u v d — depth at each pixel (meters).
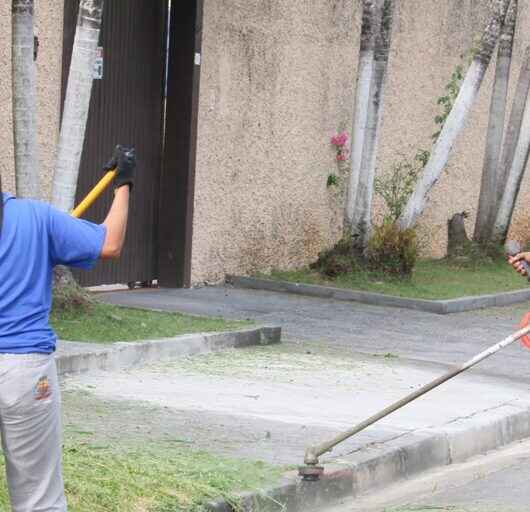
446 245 49.62
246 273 39.50
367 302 37.31
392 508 17.42
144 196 36.38
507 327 35.03
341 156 43.19
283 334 30.78
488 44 39.78
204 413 20.73
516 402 24.36
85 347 24.16
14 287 11.25
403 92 45.94
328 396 23.31
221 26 37.41
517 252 19.17
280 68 39.97
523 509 17.64
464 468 20.62
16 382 11.18
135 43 35.38
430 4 46.81
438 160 40.31
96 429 18.73
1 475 14.38
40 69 31.38
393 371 26.72
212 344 27.25
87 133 33.69
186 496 15.29
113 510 14.39
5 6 30.03
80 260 11.62
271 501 16.20
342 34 42.66
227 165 38.28
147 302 33.50
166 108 36.81
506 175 48.03
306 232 41.91
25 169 26.52
